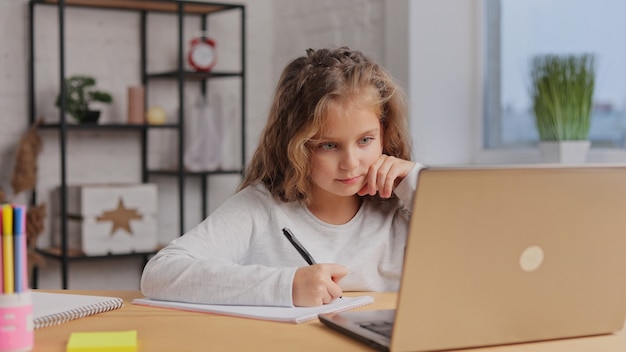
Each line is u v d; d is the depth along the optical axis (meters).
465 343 1.07
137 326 1.24
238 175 4.19
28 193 3.67
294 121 1.54
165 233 3.99
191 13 3.98
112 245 3.56
